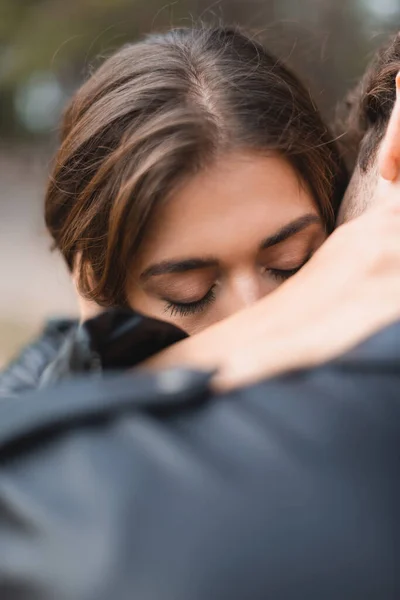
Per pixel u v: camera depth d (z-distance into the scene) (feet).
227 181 3.39
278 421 2.14
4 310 25.41
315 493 2.01
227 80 3.82
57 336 4.54
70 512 2.06
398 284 2.58
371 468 2.05
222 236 3.40
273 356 2.34
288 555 1.94
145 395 2.23
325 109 6.00
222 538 1.96
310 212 3.67
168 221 3.37
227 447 2.10
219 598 1.91
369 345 2.27
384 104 3.99
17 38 27.76
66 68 27.84
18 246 33.14
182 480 2.05
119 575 1.94
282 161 3.57
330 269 2.83
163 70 3.94
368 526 1.98
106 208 3.79
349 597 1.92
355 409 2.14
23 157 37.78
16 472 2.20
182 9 22.95
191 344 2.78
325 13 22.99
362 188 3.89
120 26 25.11
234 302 3.54
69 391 2.29
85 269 4.12
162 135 3.44
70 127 4.70
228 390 2.27
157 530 1.98
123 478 2.06
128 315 2.74
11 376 4.28
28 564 2.05
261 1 22.38
